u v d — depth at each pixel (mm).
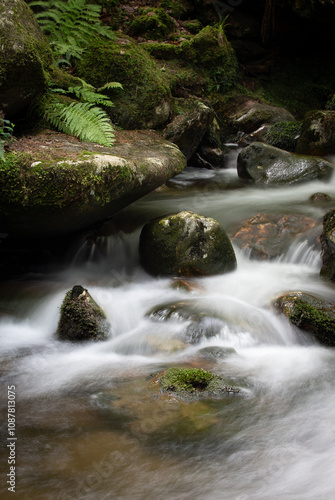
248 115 9562
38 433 2887
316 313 4254
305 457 2713
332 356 4031
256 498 2389
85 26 7859
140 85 7625
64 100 6199
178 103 8352
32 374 3688
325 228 5184
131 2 10398
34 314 4715
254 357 3979
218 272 5230
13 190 4254
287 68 11305
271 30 10828
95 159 4590
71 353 4086
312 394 3402
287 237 5840
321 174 7469
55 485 2445
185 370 3465
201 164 8992
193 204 6809
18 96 5195
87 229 5777
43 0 8062
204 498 2387
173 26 10227
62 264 5762
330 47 11258
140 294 5020
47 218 4590
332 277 5117
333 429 2980
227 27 11070
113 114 7430
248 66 11070
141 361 3922
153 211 6445
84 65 7492
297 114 10570
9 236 5703
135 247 5918
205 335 4156
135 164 5055
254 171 7750
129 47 7883
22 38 4922
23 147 4746
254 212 6367
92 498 2367
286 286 5008
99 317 4320
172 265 5227
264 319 4402
